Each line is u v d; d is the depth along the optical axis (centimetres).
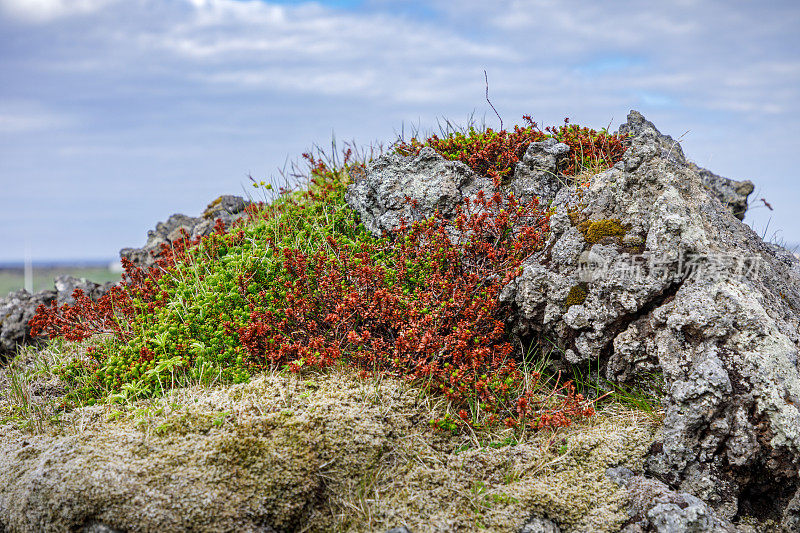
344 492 422
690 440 430
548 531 397
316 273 604
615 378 515
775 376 421
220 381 519
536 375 523
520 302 543
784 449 406
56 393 565
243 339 526
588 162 677
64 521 374
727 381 421
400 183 682
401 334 508
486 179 678
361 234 696
